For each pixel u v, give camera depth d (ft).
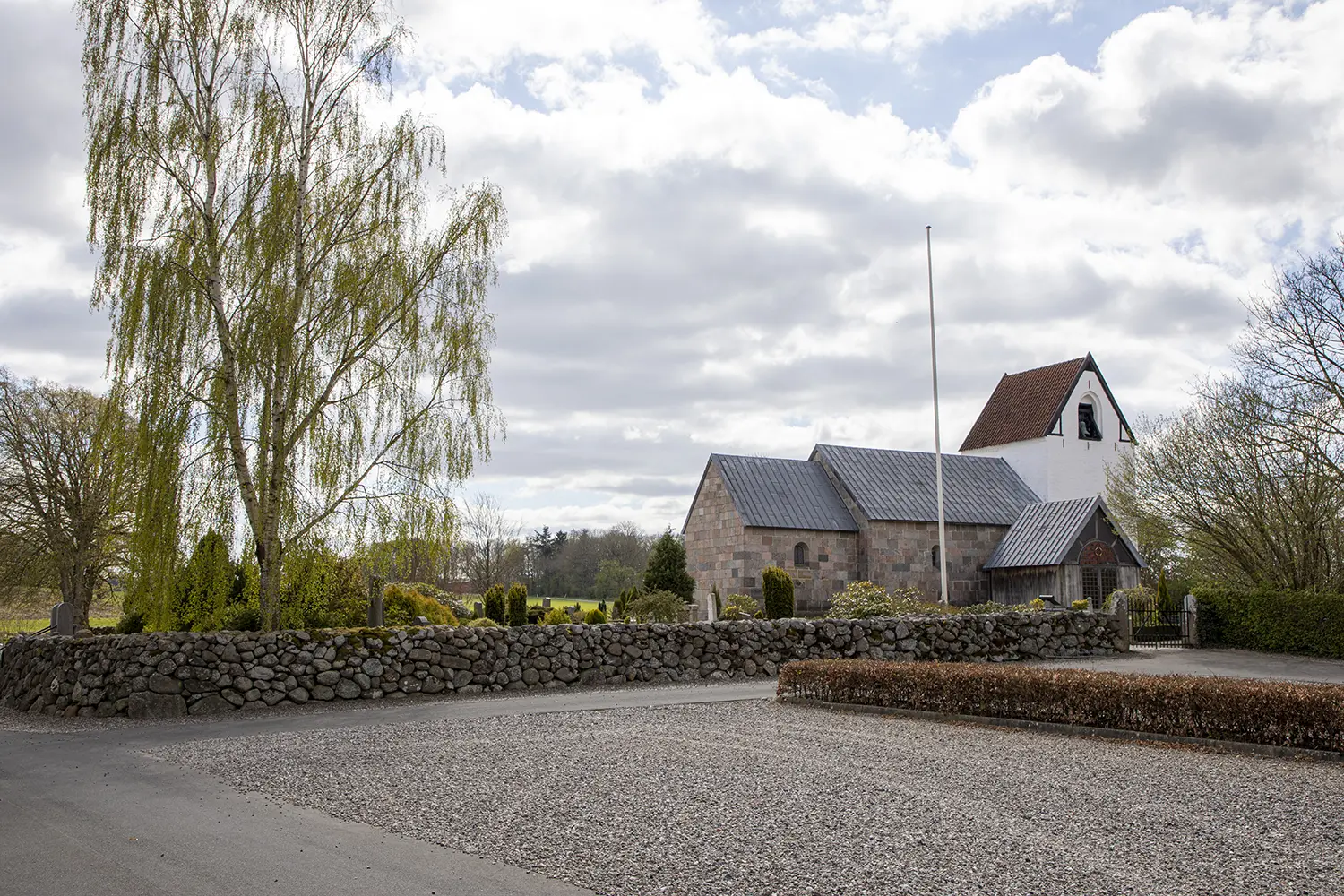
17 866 23.45
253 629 63.62
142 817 28.50
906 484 135.33
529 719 48.42
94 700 54.65
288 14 65.00
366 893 21.07
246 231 61.05
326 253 63.00
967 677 48.67
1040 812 27.40
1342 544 88.33
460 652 62.95
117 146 59.26
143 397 57.62
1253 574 94.68
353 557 61.82
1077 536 123.24
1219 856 23.18
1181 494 99.19
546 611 119.96
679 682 69.10
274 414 60.85
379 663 60.13
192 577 59.16
